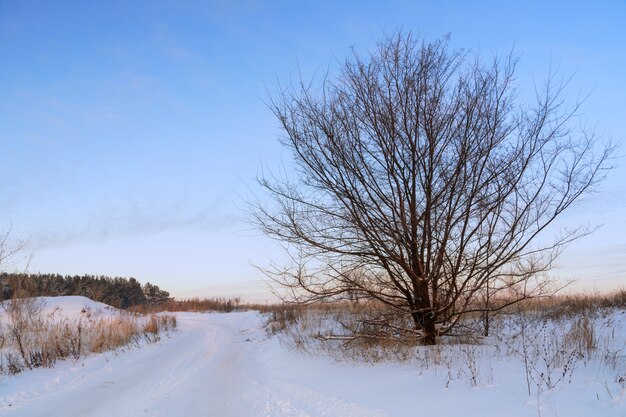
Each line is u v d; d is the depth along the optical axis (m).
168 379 10.68
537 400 5.46
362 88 10.63
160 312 39.53
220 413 7.23
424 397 6.50
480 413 5.46
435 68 10.34
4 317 16.75
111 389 9.59
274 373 10.63
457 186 10.09
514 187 9.67
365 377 8.53
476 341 10.77
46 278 30.23
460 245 10.00
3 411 7.84
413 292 10.78
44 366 12.13
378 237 10.37
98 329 17.23
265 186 11.21
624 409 4.76
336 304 12.73
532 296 10.19
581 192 9.61
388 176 10.41
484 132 9.94
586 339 8.77
